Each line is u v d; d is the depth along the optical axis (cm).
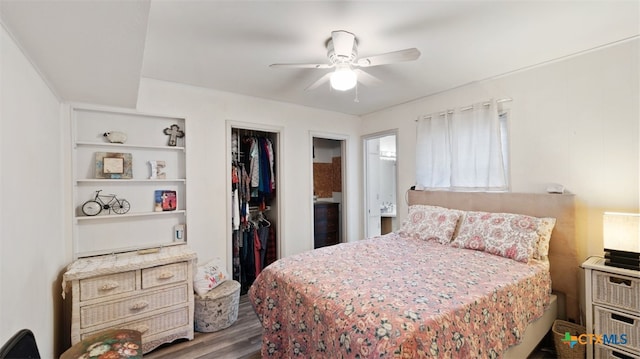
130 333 170
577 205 242
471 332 147
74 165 252
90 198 267
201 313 259
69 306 218
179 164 312
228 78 290
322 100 371
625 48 218
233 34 203
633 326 185
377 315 141
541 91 263
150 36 204
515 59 250
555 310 237
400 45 222
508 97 284
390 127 409
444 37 210
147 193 294
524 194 266
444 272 201
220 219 328
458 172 317
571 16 184
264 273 226
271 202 413
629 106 217
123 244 280
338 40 199
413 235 315
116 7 112
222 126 331
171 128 304
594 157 234
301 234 396
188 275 248
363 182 456
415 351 124
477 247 258
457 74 284
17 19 118
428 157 352
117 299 218
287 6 171
